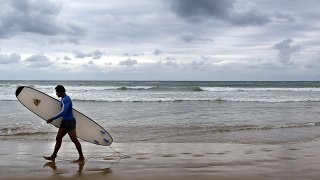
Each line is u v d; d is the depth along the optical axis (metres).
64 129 7.66
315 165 7.29
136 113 19.23
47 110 8.38
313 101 30.38
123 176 6.35
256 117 17.36
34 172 6.64
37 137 11.29
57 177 6.27
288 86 67.00
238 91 47.69
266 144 10.08
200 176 6.32
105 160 7.84
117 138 11.20
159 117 17.25
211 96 35.91
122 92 42.75
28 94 8.47
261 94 40.31
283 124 14.62
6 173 6.52
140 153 8.70
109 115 18.16
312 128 13.48
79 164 7.42
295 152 8.82
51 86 60.81
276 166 7.19
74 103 27.14
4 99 30.59
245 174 6.48
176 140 10.85
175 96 35.47
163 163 7.50
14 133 11.97
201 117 17.27
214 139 11.02
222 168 7.00
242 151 8.95
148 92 42.84
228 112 19.89
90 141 8.67
